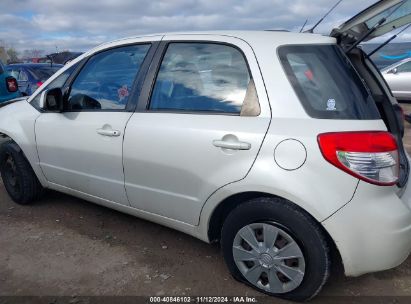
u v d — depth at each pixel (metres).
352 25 2.76
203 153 2.75
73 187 3.80
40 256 3.36
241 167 2.59
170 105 3.04
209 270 3.12
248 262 2.81
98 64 3.58
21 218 4.10
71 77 3.76
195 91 2.94
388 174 2.41
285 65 2.63
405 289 2.84
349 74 2.63
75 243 3.57
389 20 2.68
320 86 2.56
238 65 2.78
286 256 2.57
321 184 2.38
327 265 2.48
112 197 3.47
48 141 3.83
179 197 2.97
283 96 2.57
